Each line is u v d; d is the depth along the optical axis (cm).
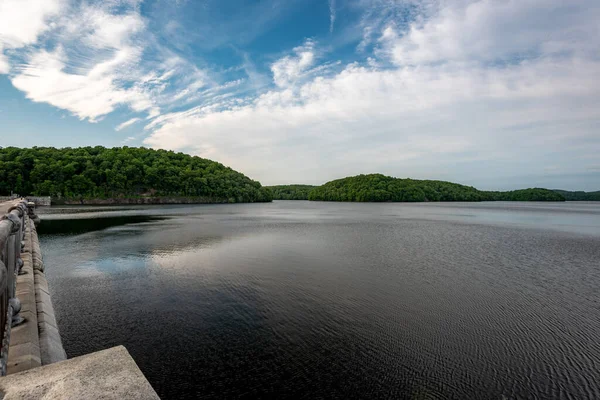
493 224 5578
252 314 1362
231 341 1136
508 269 2166
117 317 1329
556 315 1373
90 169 13362
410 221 6166
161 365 996
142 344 1115
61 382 168
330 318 1330
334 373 962
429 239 3603
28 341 524
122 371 183
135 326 1248
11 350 486
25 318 627
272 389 892
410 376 950
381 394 875
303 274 1989
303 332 1209
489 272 2080
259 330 1218
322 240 3456
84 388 163
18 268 859
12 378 172
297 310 1409
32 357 477
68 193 12400
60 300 1521
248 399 855
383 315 1359
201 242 3225
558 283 1836
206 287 1717
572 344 1130
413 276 1964
